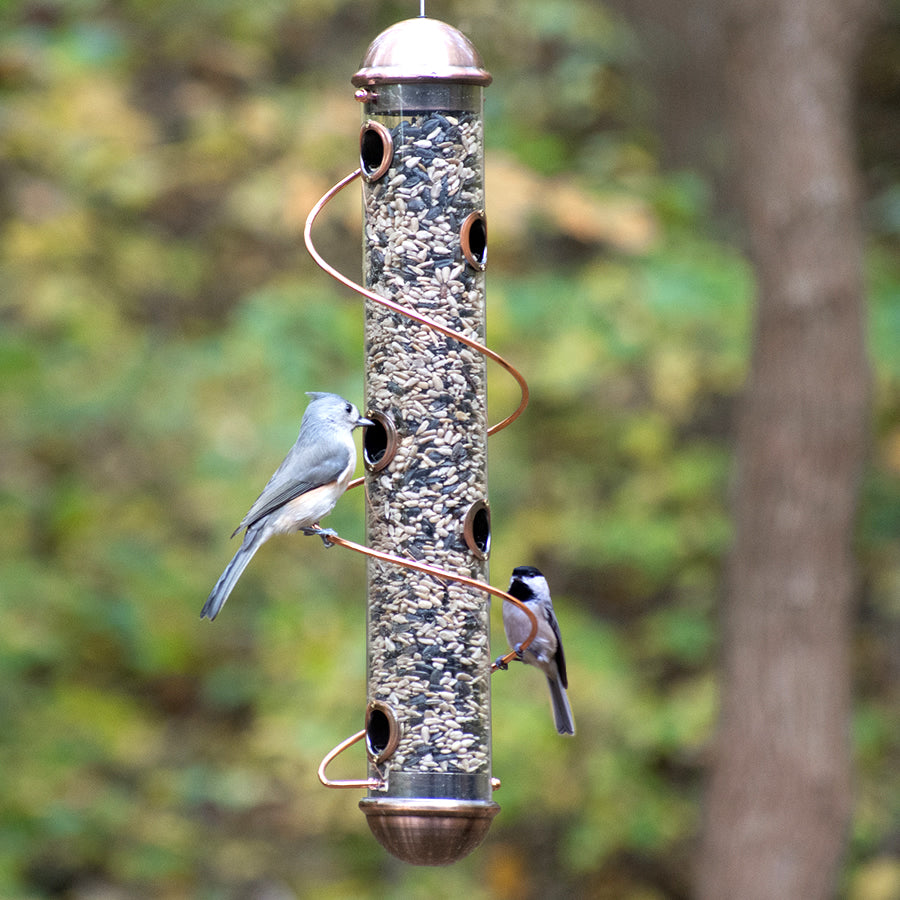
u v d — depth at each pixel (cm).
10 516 1574
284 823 1678
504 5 1741
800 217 1471
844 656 1464
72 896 1580
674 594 1838
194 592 1596
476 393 805
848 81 1512
